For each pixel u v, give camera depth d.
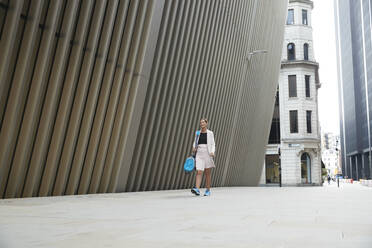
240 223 3.34
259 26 20.88
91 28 7.69
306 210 4.82
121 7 8.37
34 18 6.33
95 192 8.27
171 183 12.20
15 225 3.05
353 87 103.88
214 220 3.57
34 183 6.75
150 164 10.53
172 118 11.41
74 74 7.30
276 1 24.58
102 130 8.45
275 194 10.16
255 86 21.98
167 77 10.76
